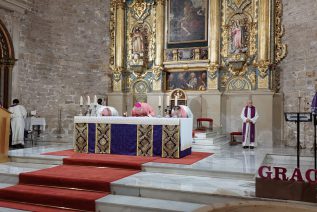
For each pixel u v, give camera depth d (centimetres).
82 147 902
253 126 1145
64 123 1420
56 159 802
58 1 1409
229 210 342
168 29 1451
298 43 1209
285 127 1255
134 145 858
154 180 643
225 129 1341
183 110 923
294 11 1226
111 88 1509
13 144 1120
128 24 1513
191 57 1405
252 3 1322
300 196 514
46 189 632
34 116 1266
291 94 1235
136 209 538
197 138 1130
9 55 1244
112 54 1511
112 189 610
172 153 825
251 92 1296
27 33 1307
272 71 1281
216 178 671
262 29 1278
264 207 348
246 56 1317
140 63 1448
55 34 1402
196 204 551
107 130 884
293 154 974
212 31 1357
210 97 1345
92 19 1487
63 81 1421
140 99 1483
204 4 1389
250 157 885
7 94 1241
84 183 627
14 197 613
